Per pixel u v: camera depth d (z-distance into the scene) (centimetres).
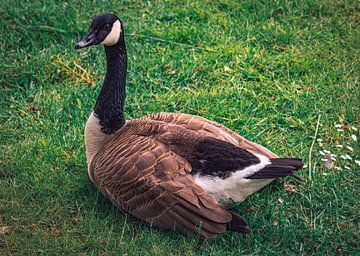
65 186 170
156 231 155
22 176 173
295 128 194
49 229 159
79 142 187
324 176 175
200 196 148
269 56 220
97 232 156
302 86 209
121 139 161
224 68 214
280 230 157
